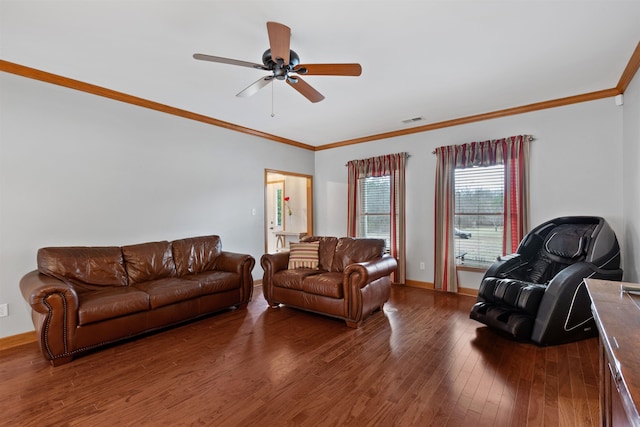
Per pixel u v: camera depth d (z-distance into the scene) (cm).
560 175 376
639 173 276
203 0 196
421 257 493
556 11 209
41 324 235
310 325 331
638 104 278
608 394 120
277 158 555
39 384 217
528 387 209
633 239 300
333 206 612
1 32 229
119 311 271
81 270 298
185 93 350
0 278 277
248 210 503
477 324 329
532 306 273
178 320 319
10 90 282
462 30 230
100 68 289
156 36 236
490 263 428
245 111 413
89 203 331
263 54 243
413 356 256
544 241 347
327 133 530
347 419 179
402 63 281
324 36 236
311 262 411
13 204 284
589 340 283
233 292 377
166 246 372
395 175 515
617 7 204
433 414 183
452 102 382
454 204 452
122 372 233
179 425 175
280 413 185
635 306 125
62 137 313
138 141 370
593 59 276
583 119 361
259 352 266
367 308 330
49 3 197
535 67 290
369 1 197
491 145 417
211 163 450
